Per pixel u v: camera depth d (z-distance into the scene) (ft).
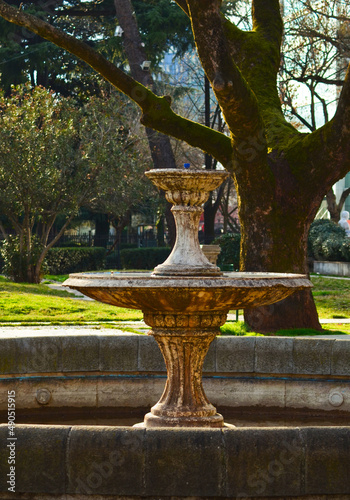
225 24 48.42
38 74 120.26
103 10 106.73
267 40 47.91
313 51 108.88
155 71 120.88
